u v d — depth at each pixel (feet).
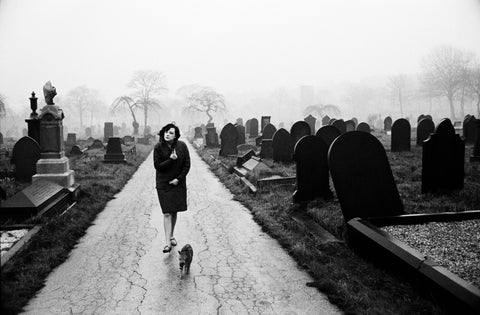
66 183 31.35
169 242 19.07
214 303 13.82
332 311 13.20
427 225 19.70
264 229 23.24
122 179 43.06
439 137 29.17
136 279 15.94
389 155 55.01
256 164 41.96
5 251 17.72
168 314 13.05
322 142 27.76
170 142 19.21
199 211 28.30
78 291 14.83
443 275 12.42
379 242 15.99
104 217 26.76
